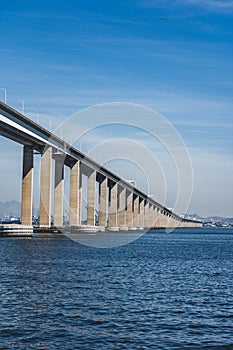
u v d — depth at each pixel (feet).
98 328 99.04
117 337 92.89
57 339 90.99
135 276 178.91
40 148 448.65
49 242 365.20
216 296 138.92
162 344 89.30
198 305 124.47
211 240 565.94
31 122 377.50
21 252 266.16
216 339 93.04
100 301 126.31
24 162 432.25
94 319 106.22
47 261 222.28
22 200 433.89
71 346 87.04
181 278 178.29
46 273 177.99
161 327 100.89
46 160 449.48
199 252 331.16
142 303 125.29
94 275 177.37
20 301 123.54
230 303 128.26
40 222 476.13
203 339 92.89
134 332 96.58
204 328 100.73
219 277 185.06
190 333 96.78
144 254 295.89
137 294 138.82
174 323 104.32
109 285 153.89
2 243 336.70
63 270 189.16
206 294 142.10
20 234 422.00
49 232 477.36
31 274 173.99
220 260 265.13
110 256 270.05
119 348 86.38
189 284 162.50
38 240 386.73
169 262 242.58
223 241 541.34
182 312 115.44
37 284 151.02
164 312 114.93
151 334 95.50
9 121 345.31
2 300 124.16
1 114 330.75
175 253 314.35
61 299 127.54
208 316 111.65
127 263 228.84
